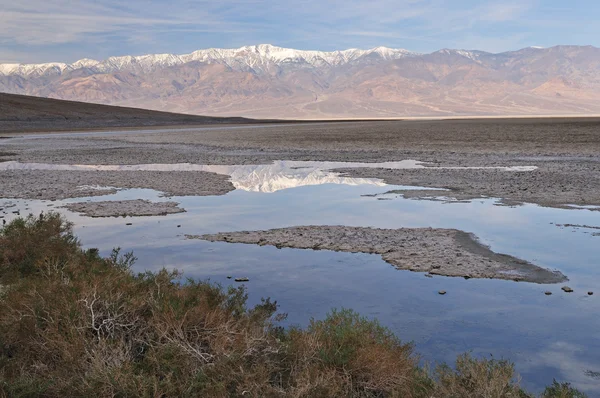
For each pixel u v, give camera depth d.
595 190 19.44
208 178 24.61
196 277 9.42
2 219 14.77
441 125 107.94
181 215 15.71
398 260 10.54
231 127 107.38
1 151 43.53
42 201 18.39
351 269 9.99
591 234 12.73
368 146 45.97
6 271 9.04
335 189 21.20
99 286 6.37
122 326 5.81
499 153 37.06
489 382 4.92
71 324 5.57
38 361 5.26
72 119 108.50
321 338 5.70
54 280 6.98
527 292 8.59
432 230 13.16
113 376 4.79
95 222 14.68
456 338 6.68
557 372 5.77
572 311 7.68
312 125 122.19
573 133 63.75
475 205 17.06
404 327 7.06
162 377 5.14
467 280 9.30
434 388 4.98
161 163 33.16
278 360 5.46
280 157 36.62
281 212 16.11
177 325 5.65
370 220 14.68
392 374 5.20
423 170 27.14
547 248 11.36
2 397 4.62
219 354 5.33
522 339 6.65
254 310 6.80
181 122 132.88
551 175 24.16
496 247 11.49
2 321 5.83
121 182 23.23
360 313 7.59
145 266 10.17
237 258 10.80
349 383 5.14
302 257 10.89
